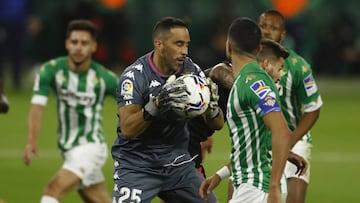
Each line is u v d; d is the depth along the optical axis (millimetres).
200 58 72125
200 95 20047
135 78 21047
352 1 80375
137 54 79500
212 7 79688
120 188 21719
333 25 76875
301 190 23828
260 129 19562
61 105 25906
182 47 20906
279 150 18875
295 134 23281
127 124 20547
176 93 19922
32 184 33156
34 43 76000
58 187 24609
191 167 22031
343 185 34062
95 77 25984
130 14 79375
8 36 61562
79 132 25750
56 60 26141
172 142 21719
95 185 25469
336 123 51500
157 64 21188
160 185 21859
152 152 21625
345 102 62625
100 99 26078
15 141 43062
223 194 29969
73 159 25141
